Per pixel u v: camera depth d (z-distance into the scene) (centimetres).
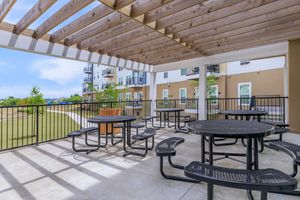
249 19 351
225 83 1167
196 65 691
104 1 266
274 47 523
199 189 214
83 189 218
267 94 986
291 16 333
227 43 510
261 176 147
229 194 202
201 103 685
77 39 435
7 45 381
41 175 257
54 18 334
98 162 306
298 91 485
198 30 393
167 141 275
